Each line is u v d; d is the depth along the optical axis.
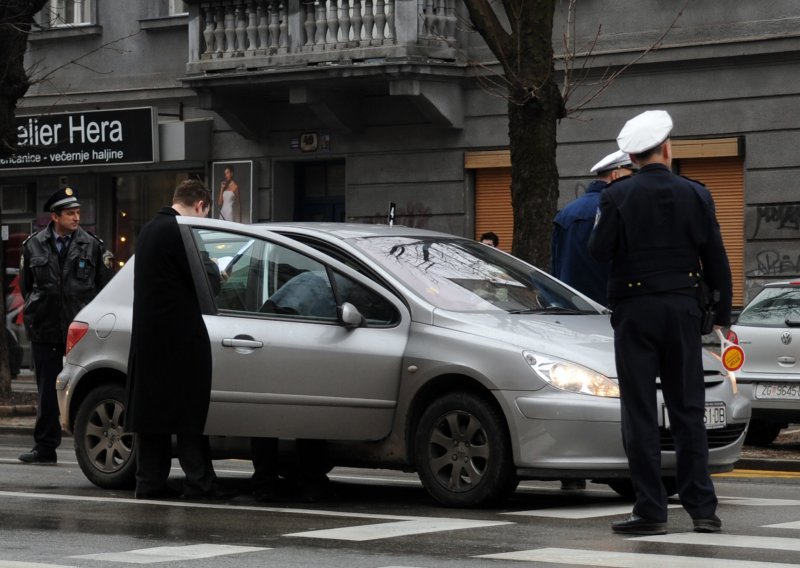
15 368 31.16
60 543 9.33
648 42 25.83
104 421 13.11
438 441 11.38
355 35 27.64
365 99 29.17
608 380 10.95
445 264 12.40
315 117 29.81
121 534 9.77
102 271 16.17
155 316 11.84
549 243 19.88
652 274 9.44
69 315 15.81
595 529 9.95
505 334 11.29
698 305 9.53
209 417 12.12
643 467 9.55
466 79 27.94
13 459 16.38
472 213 28.20
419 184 28.58
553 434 10.88
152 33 31.97
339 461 11.94
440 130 28.28
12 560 8.55
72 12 33.03
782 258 24.70
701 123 25.44
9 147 23.83
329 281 12.06
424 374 11.42
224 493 12.09
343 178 30.38
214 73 29.27
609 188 9.55
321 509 11.31
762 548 8.94
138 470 12.12
